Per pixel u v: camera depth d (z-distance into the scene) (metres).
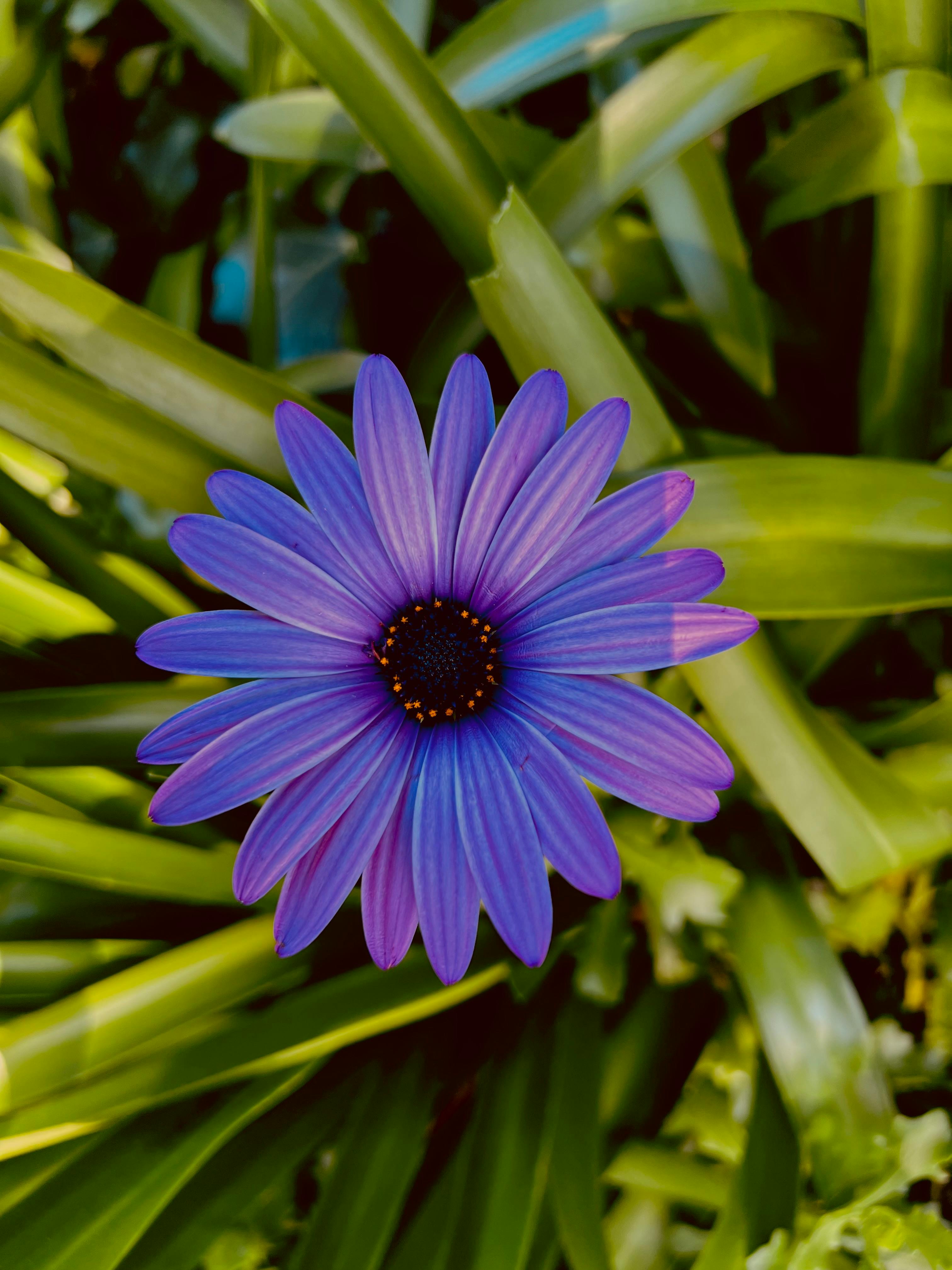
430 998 0.22
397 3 0.25
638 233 0.24
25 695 0.21
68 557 0.23
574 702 0.20
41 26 0.25
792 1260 0.21
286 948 0.19
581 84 0.27
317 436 0.20
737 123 0.26
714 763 0.19
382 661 0.20
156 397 0.21
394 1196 0.22
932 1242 0.21
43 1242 0.21
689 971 0.24
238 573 0.19
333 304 0.27
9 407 0.21
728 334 0.24
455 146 0.22
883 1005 0.24
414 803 0.20
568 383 0.21
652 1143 0.23
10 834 0.22
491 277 0.21
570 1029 0.23
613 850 0.19
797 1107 0.22
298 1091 0.23
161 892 0.23
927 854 0.21
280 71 0.25
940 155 0.22
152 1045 0.21
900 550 0.21
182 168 0.27
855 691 0.25
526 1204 0.21
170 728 0.19
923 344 0.23
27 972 0.23
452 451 0.20
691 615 0.19
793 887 0.23
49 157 0.27
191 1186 0.22
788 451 0.25
